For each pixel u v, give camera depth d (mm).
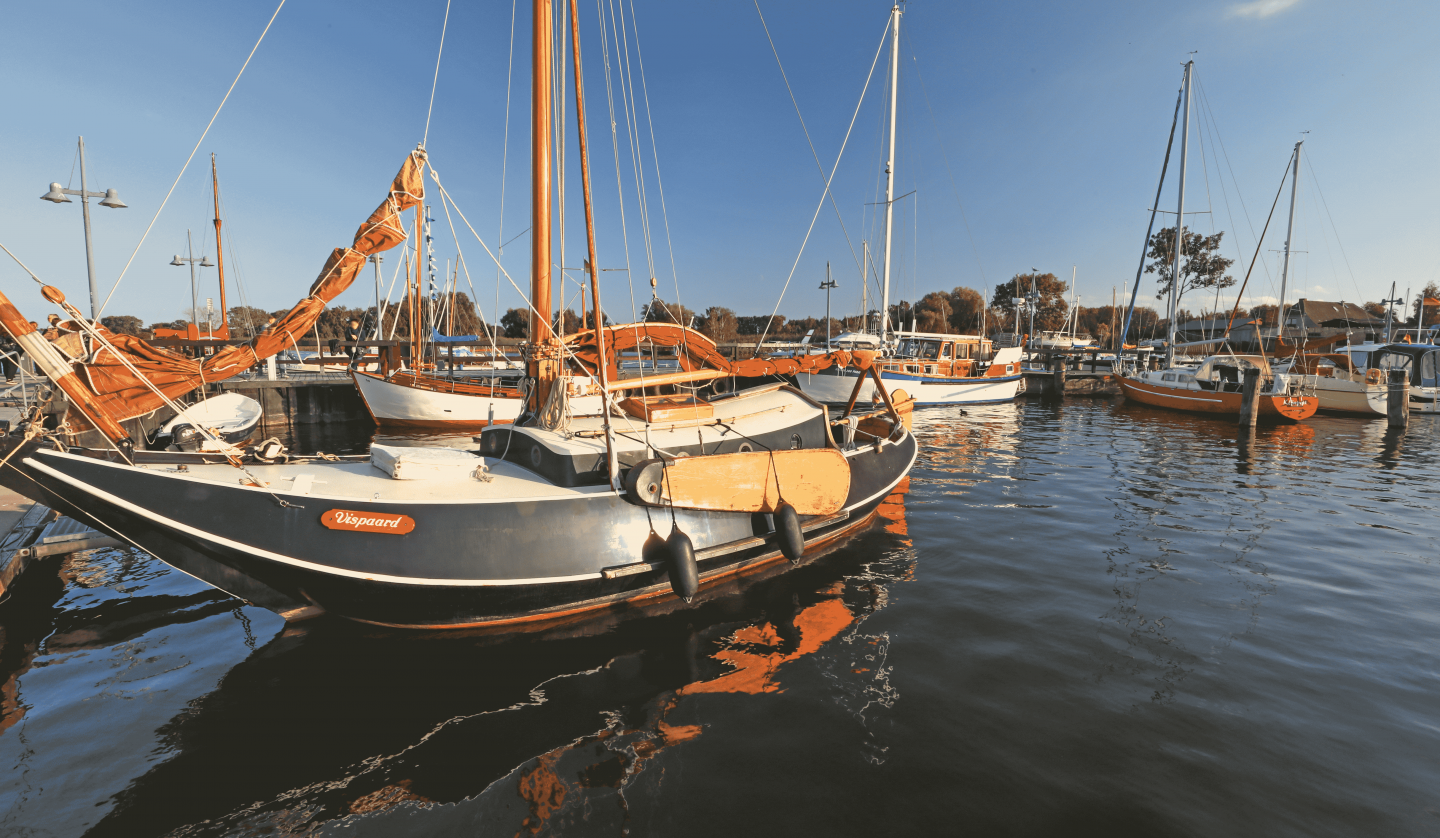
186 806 3537
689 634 5648
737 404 7973
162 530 4578
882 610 6211
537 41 6836
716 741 4102
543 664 5094
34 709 4469
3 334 4387
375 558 4836
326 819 3451
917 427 22656
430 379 22406
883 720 4316
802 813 3447
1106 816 3391
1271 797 3525
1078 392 38594
